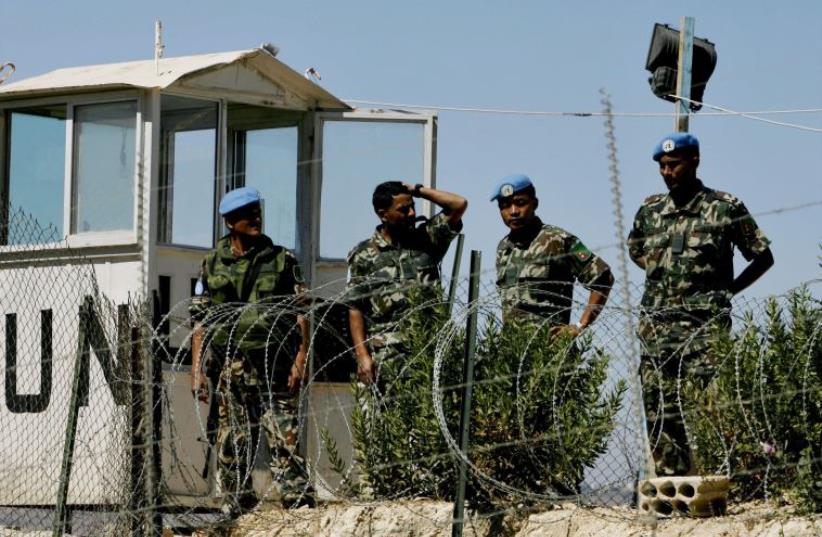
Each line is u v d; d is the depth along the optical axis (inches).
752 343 550.9
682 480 532.1
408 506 580.1
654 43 741.3
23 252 711.7
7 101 725.3
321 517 591.8
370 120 732.7
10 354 710.5
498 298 556.7
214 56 721.6
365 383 612.4
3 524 647.1
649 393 574.2
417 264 625.0
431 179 725.3
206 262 632.4
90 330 653.3
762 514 526.3
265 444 636.7
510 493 572.4
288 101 729.0
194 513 622.5
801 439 541.6
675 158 584.1
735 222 581.0
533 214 620.1
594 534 538.9
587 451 571.2
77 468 665.0
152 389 575.8
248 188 633.6
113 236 689.6
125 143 692.7
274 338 625.0
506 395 586.6
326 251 731.4
